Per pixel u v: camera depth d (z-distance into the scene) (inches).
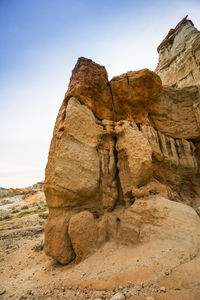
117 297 123.5
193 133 414.6
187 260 154.6
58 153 250.1
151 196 271.1
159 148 340.2
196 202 351.6
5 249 391.5
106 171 301.1
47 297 156.6
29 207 1254.9
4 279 236.5
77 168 257.0
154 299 116.7
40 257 310.8
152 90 368.2
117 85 354.9
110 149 320.5
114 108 369.1
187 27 837.8
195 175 386.9
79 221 235.9
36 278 217.3
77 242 226.2
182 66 708.0
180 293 115.3
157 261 160.9
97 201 277.4
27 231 580.7
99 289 148.4
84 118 293.0
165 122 404.2
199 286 116.8
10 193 1812.3
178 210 227.5
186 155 385.7
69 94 307.4
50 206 255.3
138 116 374.3
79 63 345.1
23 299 162.1
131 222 253.9
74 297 146.3
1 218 957.8
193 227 200.4
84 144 280.4
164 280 134.0
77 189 247.0
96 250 232.8
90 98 325.1
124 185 299.0
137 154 281.9
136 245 229.5
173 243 189.5
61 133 270.2
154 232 217.6
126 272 157.6
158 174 330.3
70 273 197.0
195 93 448.8
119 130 320.8
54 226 240.2
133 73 351.9
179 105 433.1
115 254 217.5
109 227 266.1
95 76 332.2
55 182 237.1
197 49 647.1
